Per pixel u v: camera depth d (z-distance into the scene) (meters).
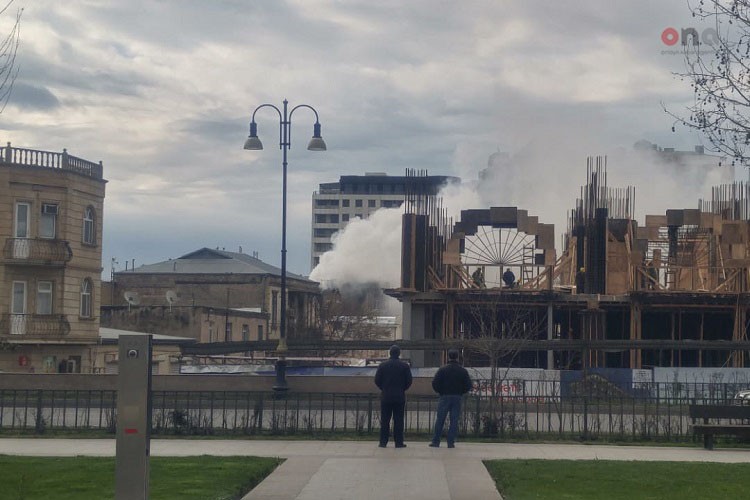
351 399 27.22
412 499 14.08
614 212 61.88
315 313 102.88
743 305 54.53
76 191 56.03
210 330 76.94
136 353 12.02
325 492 14.70
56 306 54.78
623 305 56.41
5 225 53.34
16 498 13.72
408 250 57.88
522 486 15.27
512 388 41.88
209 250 102.25
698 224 57.00
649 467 17.62
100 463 17.38
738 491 14.97
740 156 17.69
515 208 57.69
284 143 34.66
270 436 23.22
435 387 21.34
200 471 16.17
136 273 94.44
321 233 198.50
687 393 37.59
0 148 53.69
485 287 59.28
